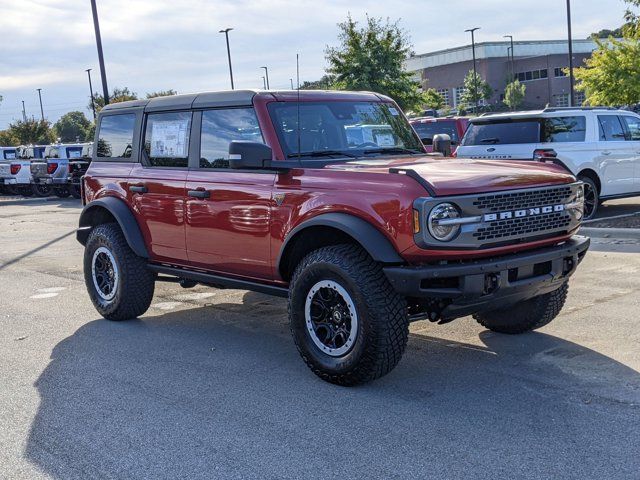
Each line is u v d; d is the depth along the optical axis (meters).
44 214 20.34
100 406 4.73
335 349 4.88
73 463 3.89
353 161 5.43
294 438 4.11
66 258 11.49
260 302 7.73
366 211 4.64
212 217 5.78
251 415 4.48
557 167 5.37
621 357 5.25
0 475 3.77
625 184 12.84
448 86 98.12
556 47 92.38
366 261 4.70
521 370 5.10
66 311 7.62
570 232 5.13
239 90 5.75
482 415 4.32
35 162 27.28
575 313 6.50
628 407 4.34
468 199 4.47
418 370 5.21
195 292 8.41
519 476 3.54
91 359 5.82
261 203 5.34
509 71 92.31
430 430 4.14
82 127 72.88
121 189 6.75
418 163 5.25
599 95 24.11
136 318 7.19
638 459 3.67
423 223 4.37
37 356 5.95
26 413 4.66
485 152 12.49
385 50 28.88
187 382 5.16
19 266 10.80
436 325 6.41
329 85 29.48
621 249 9.70
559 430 4.05
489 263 4.54
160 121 6.46
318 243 5.29
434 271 4.41
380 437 4.07
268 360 5.62
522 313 5.74
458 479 3.54
